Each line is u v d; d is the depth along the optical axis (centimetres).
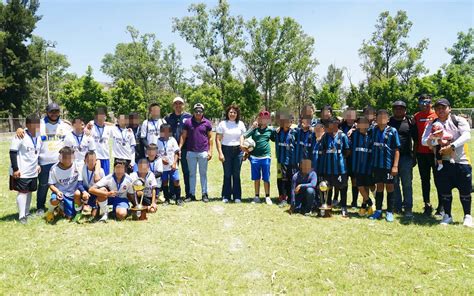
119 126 860
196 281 463
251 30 5762
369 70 5500
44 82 6888
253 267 503
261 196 961
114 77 6606
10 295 427
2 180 1186
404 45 5325
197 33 5562
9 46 4569
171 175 863
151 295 429
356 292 437
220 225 687
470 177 680
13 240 603
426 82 4784
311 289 445
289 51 5809
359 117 771
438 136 672
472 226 668
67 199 730
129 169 859
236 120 885
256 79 5956
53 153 757
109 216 750
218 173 1334
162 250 562
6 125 4075
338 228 668
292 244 588
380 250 561
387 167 717
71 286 448
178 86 6581
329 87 5341
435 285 450
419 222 706
